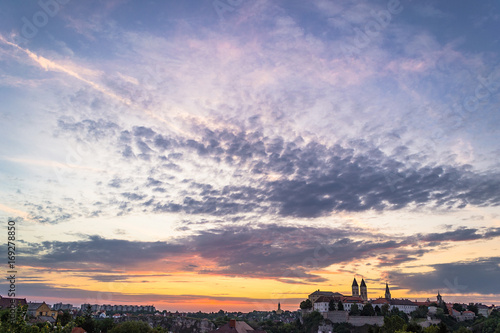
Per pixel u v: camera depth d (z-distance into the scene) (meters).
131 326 141.12
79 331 147.12
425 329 154.25
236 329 136.50
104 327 175.88
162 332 145.12
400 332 145.00
